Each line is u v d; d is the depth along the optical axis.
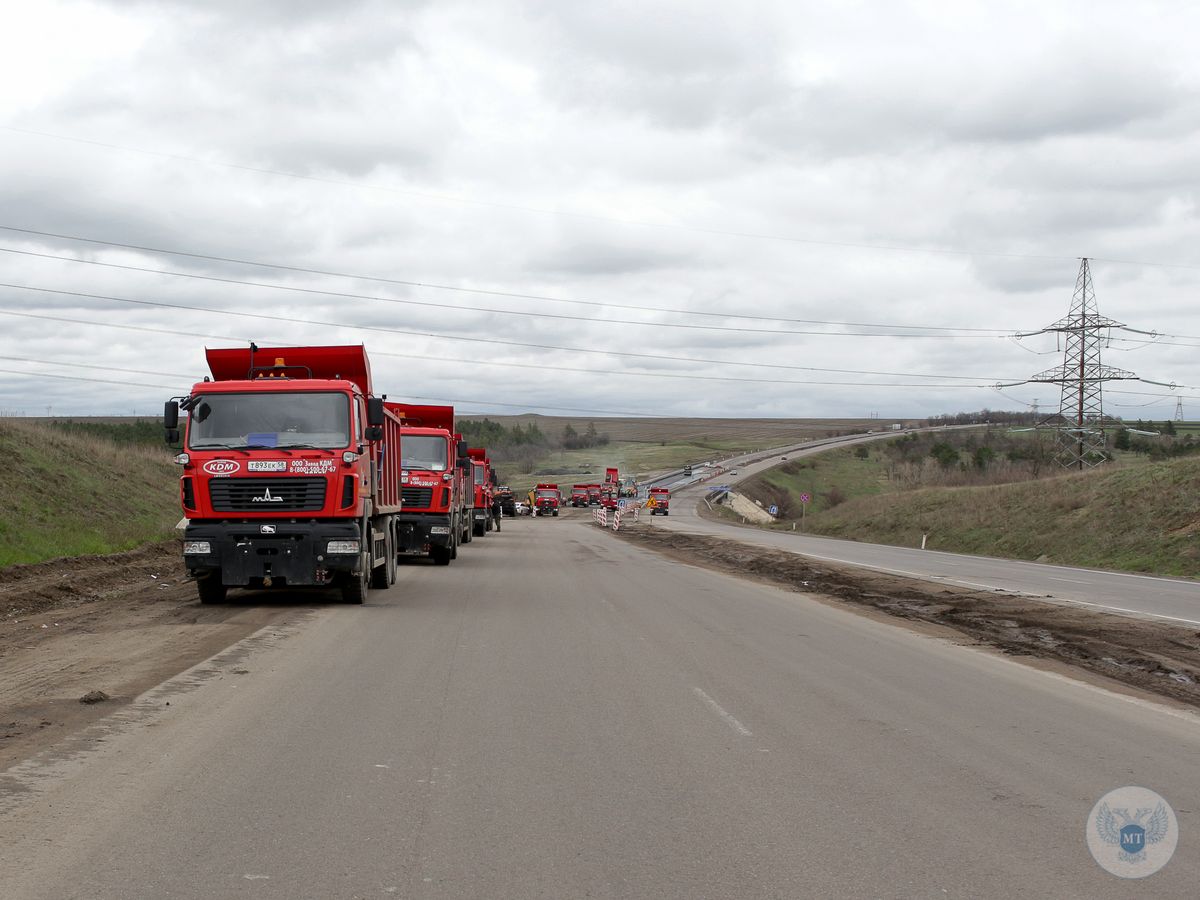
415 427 28.75
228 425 17.00
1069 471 67.19
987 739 8.41
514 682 10.52
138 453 42.00
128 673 10.71
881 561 34.72
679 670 11.43
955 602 20.33
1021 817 6.30
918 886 5.13
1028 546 45.22
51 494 28.31
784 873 5.28
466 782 6.88
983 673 11.81
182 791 6.57
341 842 5.67
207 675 10.62
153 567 24.42
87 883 5.03
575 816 6.18
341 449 16.86
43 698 9.41
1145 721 9.27
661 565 30.11
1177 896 5.07
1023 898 5.00
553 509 96.75
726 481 137.75
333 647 12.70
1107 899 5.01
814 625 16.06
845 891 5.05
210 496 16.78
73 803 6.30
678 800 6.55
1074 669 12.47
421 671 11.08
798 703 9.73
